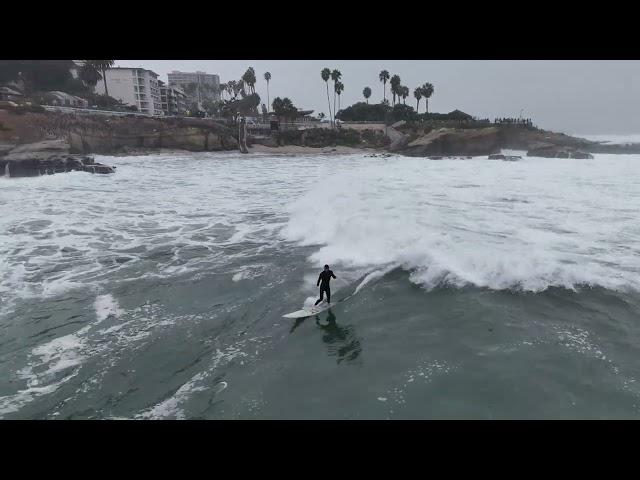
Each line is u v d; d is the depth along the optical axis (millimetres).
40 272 15922
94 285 14680
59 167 48281
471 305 12078
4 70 92250
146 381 9227
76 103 85812
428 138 93000
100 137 72250
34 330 11523
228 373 9484
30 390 8930
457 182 34094
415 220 19531
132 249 18828
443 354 9828
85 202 29766
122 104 102750
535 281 13148
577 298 12094
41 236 20844
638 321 10820
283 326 11617
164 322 11977
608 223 19359
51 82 100062
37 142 56312
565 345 9883
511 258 14398
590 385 8445
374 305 12570
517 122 99938
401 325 11312
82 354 10328
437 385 8719
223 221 24047
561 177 37875
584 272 13461
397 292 13281
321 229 20266
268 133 107938
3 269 16188
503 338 10320
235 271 15867
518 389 8438
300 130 106750
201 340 10961
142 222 23891
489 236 17234
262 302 13172
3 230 21859
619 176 38250
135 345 10727
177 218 24891
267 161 70000
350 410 8117
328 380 9094
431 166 55000
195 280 15062
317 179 42219
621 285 12703
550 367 9078
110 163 61156
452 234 17453
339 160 73500
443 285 13430
